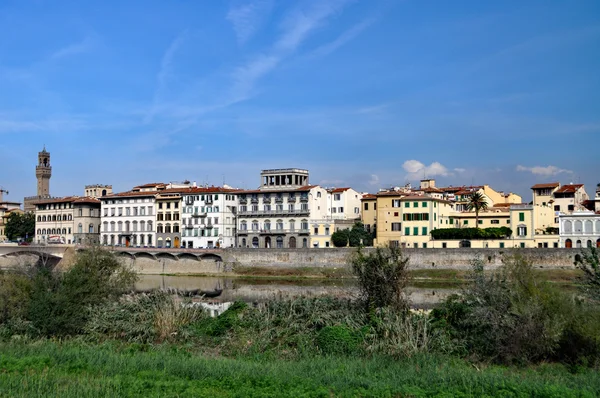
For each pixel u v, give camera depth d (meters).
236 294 115.81
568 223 147.00
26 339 56.34
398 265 59.91
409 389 38.66
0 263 181.00
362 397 37.62
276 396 36.88
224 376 41.88
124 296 68.81
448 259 140.25
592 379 42.38
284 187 194.12
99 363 45.47
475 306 54.19
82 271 67.69
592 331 48.62
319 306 61.38
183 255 169.88
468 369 45.75
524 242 150.62
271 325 58.03
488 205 188.12
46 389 37.53
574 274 122.69
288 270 154.88
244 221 193.88
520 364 49.50
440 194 182.38
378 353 50.75
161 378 41.41
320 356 50.25
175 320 59.84
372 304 59.22
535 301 51.09
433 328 54.03
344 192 192.88
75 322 60.75
